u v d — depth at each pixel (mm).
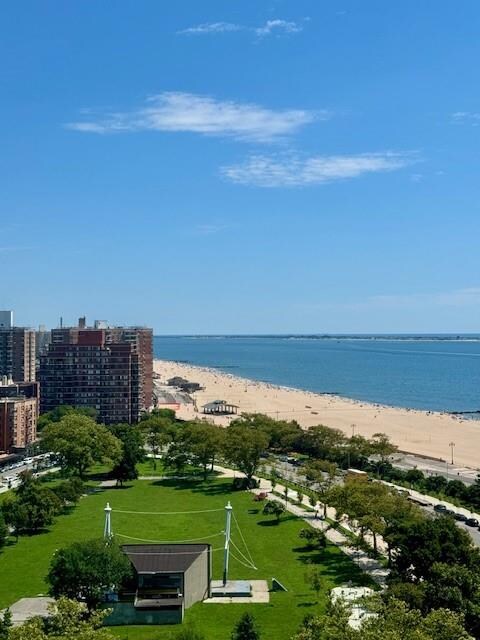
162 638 135250
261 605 160500
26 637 98750
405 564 157625
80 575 150125
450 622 103688
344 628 100312
